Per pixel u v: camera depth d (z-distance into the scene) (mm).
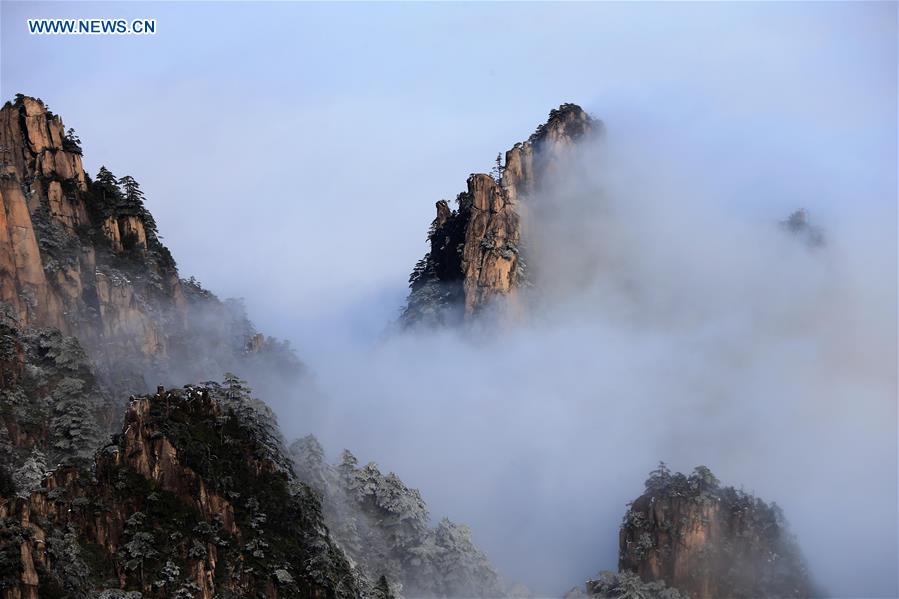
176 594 187000
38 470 196000
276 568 199750
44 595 175250
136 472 197375
